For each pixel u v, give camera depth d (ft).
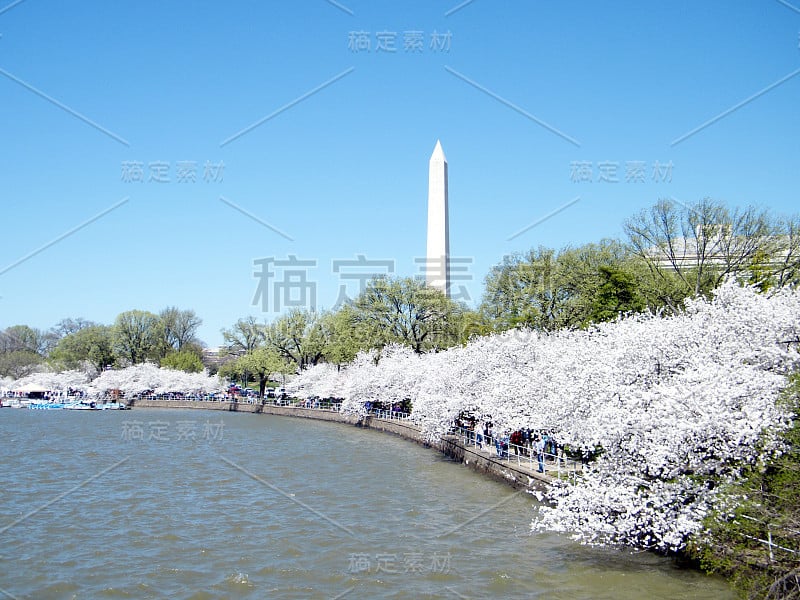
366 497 145.07
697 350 95.76
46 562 102.99
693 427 77.46
